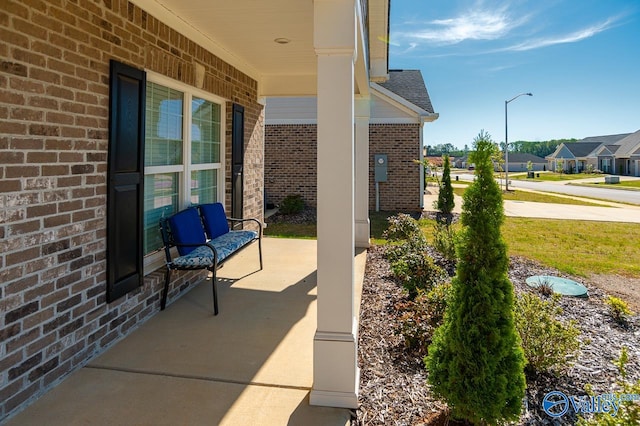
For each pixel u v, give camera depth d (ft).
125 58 10.26
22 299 7.47
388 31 19.54
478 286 6.77
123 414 7.25
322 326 7.76
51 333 8.13
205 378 8.55
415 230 22.09
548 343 9.05
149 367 8.96
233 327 11.23
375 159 39.19
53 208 8.14
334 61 7.72
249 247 21.85
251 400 7.78
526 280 16.47
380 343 10.40
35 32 7.61
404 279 15.03
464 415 6.75
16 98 7.24
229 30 13.74
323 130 7.73
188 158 14.70
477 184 7.11
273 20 12.73
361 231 21.52
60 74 8.22
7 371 7.16
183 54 13.24
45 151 7.90
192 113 15.35
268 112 40.24
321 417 7.29
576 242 25.68
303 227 30.09
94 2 9.15
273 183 40.47
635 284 16.60
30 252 7.62
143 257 11.28
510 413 6.59
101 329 9.66
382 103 39.09
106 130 9.62
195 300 13.42
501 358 6.63
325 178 7.73
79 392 7.93
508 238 27.02
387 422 7.20
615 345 10.71
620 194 68.18
